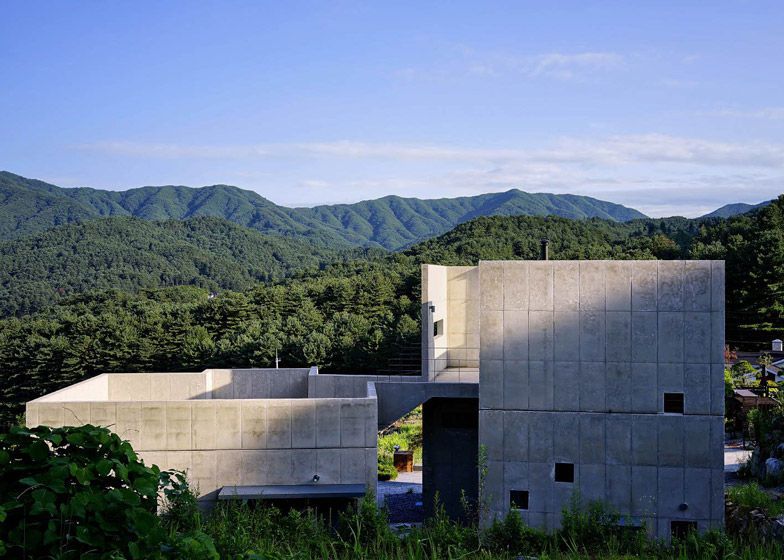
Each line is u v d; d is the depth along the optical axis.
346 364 85.69
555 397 22.77
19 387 95.25
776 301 72.56
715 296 21.95
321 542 13.64
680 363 22.14
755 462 27.86
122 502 6.62
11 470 6.74
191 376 29.69
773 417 29.14
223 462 22.86
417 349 84.56
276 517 17.83
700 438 22.03
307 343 87.44
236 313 107.44
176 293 167.88
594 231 177.38
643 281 22.30
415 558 13.27
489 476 23.06
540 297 22.81
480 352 23.11
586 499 22.55
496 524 17.23
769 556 14.26
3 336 108.44
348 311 108.81
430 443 28.88
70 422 22.44
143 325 100.44
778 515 20.22
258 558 8.08
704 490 21.98
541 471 22.81
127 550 6.60
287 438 22.97
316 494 22.08
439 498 28.69
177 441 22.77
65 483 6.73
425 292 27.45
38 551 6.55
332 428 23.02
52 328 108.31
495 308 23.03
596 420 22.55
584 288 22.59
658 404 22.25
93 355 95.06
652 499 22.22
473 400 28.58
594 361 22.56
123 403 22.61
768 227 93.44
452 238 173.25
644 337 22.31
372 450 23.08
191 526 13.77
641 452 22.33
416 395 26.62
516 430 22.95
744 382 45.69
